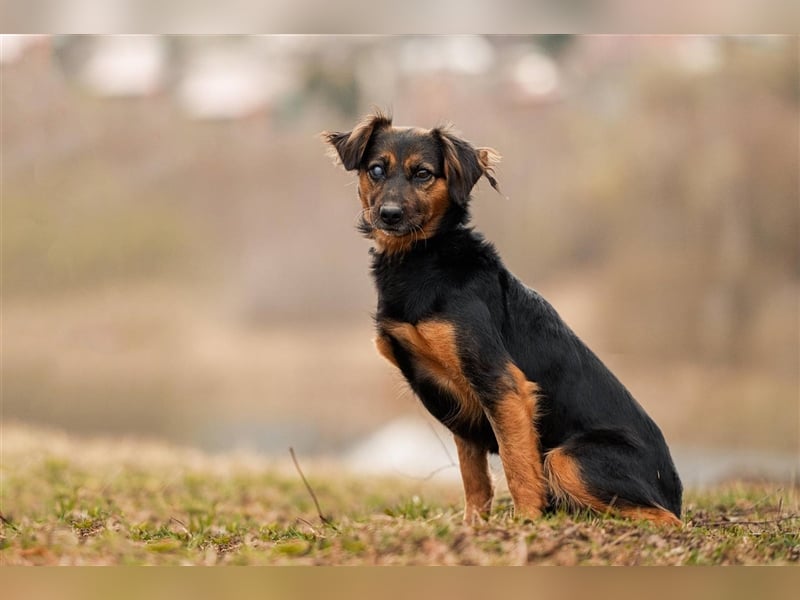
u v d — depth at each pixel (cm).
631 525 615
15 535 655
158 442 1788
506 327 686
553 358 688
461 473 729
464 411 699
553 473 666
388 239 714
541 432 683
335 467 1303
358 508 923
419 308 680
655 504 658
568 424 684
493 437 704
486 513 710
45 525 703
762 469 1350
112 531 693
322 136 798
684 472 1425
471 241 709
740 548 592
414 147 721
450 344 666
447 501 916
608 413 686
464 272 687
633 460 666
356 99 4644
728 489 942
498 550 559
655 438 695
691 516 739
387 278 709
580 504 659
